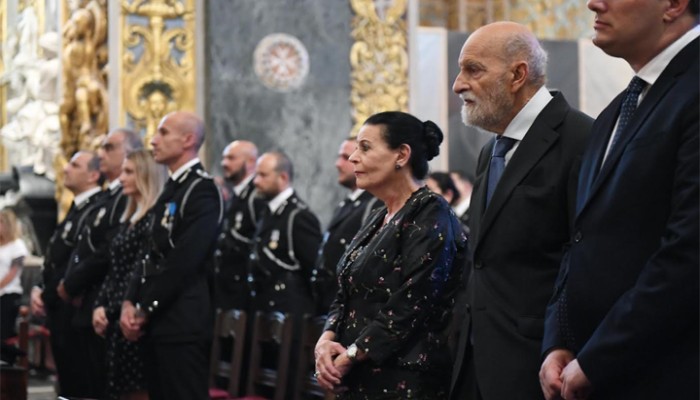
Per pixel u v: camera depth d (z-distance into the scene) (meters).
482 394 3.88
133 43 10.47
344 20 10.99
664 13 3.37
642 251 3.25
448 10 14.44
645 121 3.31
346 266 4.33
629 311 3.10
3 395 5.60
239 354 7.16
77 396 8.23
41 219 12.60
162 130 6.68
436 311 4.21
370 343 4.11
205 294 6.64
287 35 10.77
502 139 4.11
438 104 12.57
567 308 3.41
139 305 6.49
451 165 12.56
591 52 13.01
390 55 11.13
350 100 10.97
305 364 6.49
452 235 4.24
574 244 3.44
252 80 10.66
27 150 13.23
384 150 4.35
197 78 10.55
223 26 10.60
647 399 3.13
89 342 7.80
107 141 8.11
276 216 8.72
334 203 10.84
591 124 4.01
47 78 12.90
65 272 8.52
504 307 3.92
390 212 4.39
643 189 3.25
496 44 4.02
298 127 10.77
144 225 7.00
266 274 8.66
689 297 3.03
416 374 4.15
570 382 3.21
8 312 11.44
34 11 13.52
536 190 3.95
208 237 6.58
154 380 6.59
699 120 3.15
